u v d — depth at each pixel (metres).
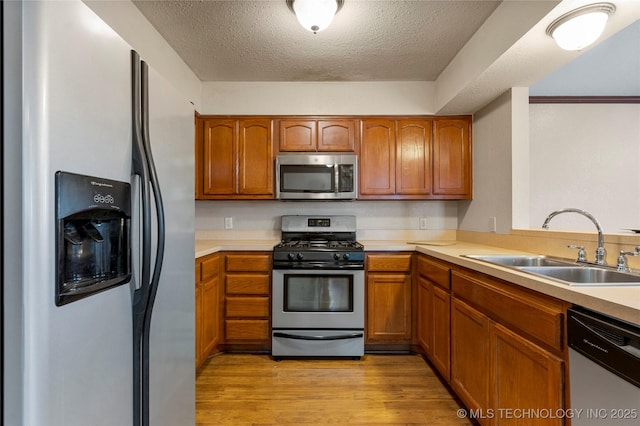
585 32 1.52
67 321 0.71
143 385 0.99
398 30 2.20
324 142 3.01
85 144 0.77
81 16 0.76
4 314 0.64
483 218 2.79
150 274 1.01
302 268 2.66
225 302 2.71
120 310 0.90
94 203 0.78
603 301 0.94
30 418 0.63
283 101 3.06
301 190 2.92
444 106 2.79
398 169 3.01
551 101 3.27
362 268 2.66
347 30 2.20
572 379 1.05
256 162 3.00
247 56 2.57
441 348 2.18
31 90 0.64
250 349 2.77
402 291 2.72
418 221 3.32
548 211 3.28
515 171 2.38
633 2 1.43
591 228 3.25
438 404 1.98
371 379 2.29
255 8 1.98
